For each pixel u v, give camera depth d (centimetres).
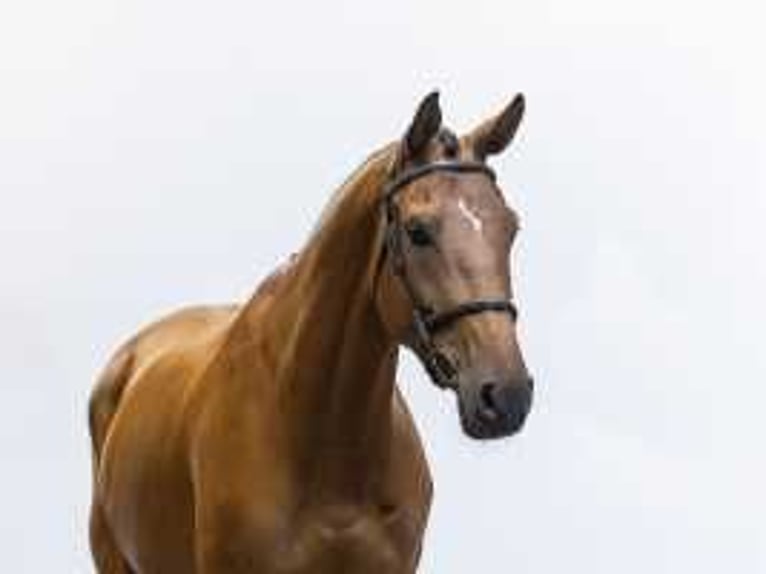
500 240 1198
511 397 1164
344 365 1284
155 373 1475
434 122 1229
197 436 1350
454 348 1186
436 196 1207
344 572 1308
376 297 1259
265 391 1314
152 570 1450
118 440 1480
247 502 1305
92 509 1587
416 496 1330
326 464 1296
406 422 1343
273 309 1327
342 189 1297
